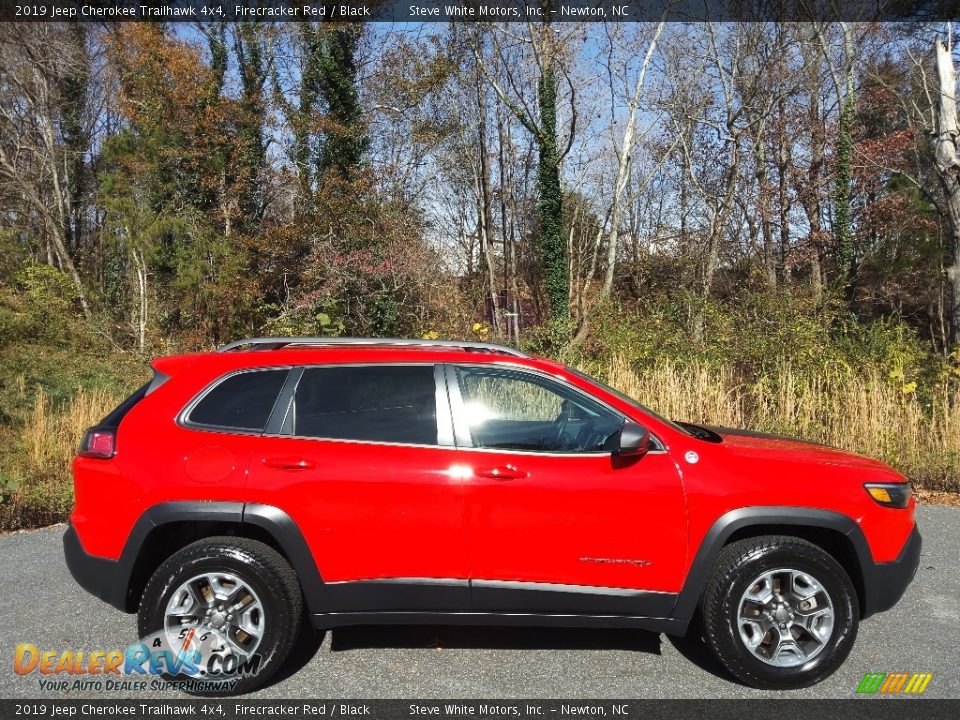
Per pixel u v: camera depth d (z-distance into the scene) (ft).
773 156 83.46
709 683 11.48
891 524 11.62
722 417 30.71
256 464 11.24
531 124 71.26
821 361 33.71
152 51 69.72
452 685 11.38
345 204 67.10
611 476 11.34
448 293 69.92
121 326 67.36
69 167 97.45
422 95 75.97
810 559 11.17
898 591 11.67
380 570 11.25
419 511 11.21
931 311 72.74
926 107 67.46
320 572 11.19
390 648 12.60
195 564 11.03
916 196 73.26
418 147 80.23
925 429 27.40
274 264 70.54
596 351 46.26
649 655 12.41
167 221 64.90
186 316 65.87
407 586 11.28
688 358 37.55
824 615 11.27
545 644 12.78
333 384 11.92
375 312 65.82
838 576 11.21
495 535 11.20
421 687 11.32
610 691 11.21
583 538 11.25
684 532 11.26
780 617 11.25
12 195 86.38
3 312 55.36
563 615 11.41
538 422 11.86
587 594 11.31
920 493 22.97
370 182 69.51
